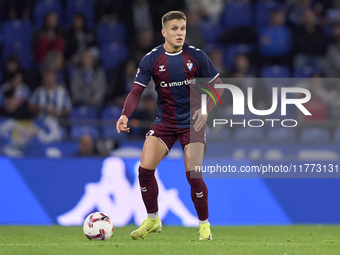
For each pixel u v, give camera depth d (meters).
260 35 45.56
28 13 46.53
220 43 45.75
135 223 28.92
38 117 33.69
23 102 37.09
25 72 40.59
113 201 29.05
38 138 31.41
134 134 32.50
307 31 45.00
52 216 28.75
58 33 43.62
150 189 18.14
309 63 44.59
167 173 29.27
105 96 39.97
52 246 15.70
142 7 46.19
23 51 44.84
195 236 20.62
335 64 43.81
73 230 24.83
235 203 29.33
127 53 44.28
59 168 29.14
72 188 29.05
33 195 28.81
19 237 20.17
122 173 29.30
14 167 28.92
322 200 29.80
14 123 31.48
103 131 33.00
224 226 28.55
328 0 49.06
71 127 32.97
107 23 45.97
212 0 48.16
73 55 43.62
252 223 29.31
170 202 29.09
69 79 41.06
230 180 29.44
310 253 14.14
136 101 18.02
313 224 29.56
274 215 29.47
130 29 46.16
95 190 29.12
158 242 16.95
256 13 47.50
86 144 30.94
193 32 42.59
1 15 46.31
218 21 48.09
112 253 13.88
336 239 19.58
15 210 28.64
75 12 46.97
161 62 17.64
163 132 17.81
